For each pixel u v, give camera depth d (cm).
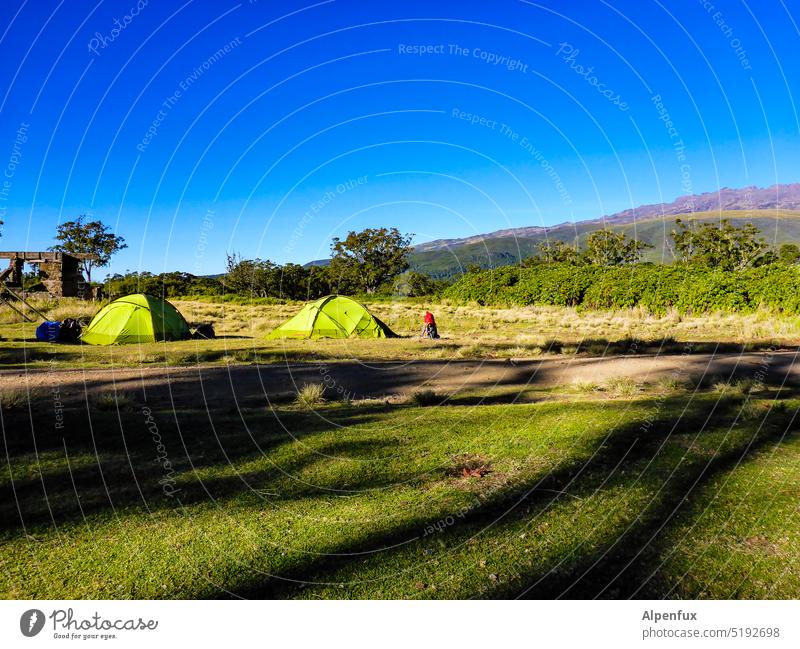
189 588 269
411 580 276
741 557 283
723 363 1047
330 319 1780
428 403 743
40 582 271
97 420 570
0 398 634
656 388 809
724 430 514
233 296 4088
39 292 2775
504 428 554
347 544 310
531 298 3119
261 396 780
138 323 1546
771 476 389
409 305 3469
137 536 317
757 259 3941
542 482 394
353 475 420
